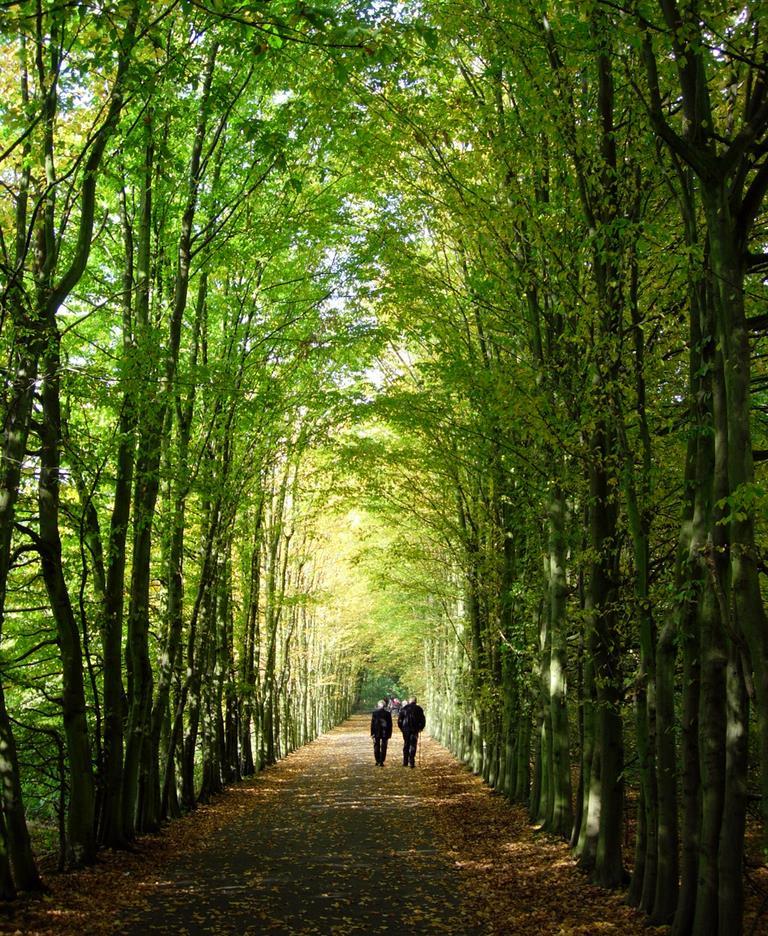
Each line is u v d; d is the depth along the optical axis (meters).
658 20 6.91
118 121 10.20
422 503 19.73
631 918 8.18
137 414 11.57
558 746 12.98
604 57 8.74
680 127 8.24
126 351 11.30
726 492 6.45
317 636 49.50
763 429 10.01
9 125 9.91
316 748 43.72
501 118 10.45
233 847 12.98
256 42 7.49
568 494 12.41
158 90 9.89
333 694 63.69
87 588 15.40
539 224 9.70
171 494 15.29
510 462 13.32
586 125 9.13
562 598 12.77
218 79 12.18
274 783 24.22
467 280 13.38
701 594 7.29
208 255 14.71
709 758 6.87
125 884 10.05
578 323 9.16
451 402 14.06
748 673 6.15
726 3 6.15
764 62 6.24
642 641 8.80
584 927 7.96
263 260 16.23
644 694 9.13
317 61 10.67
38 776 13.52
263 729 31.86
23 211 9.93
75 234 12.91
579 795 11.63
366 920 8.47
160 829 14.59
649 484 8.50
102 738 13.59
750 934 7.49
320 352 16.91
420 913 8.76
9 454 9.27
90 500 12.09
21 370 9.37
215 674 21.75
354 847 12.95
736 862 6.46
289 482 29.69
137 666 13.65
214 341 19.48
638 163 8.79
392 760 33.34
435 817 16.27
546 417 9.77
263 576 31.03
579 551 11.19
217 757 21.67
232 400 14.19
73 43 9.52
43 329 9.32
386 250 13.44
